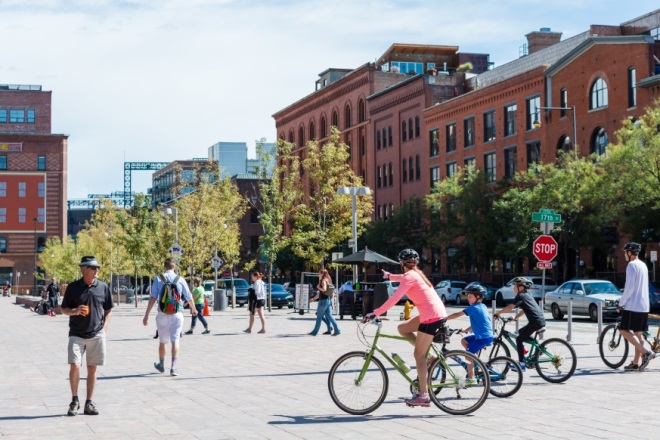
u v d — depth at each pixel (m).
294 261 98.50
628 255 16.92
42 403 13.52
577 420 11.42
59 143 132.75
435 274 76.62
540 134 65.44
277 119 119.12
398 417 11.84
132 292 76.88
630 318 16.75
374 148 93.06
